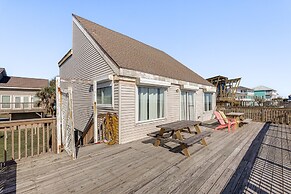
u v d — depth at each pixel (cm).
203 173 302
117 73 530
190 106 926
